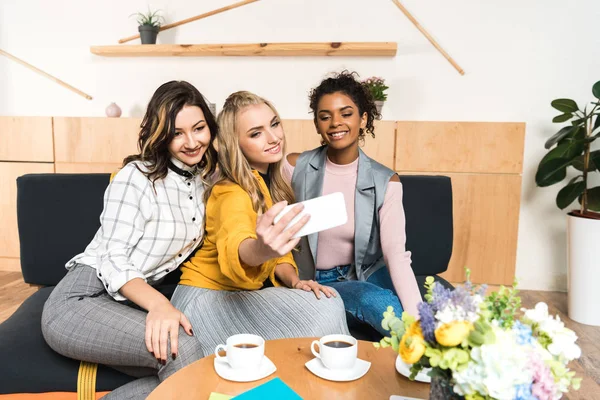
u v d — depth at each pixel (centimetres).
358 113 149
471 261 273
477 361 58
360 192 153
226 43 307
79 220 169
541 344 65
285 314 121
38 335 128
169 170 137
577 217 238
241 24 305
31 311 143
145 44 300
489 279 274
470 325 60
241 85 310
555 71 287
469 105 296
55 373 117
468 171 269
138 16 313
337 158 157
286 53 298
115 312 115
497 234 271
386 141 272
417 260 187
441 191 190
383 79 281
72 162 293
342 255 158
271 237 90
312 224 90
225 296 128
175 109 128
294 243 91
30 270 167
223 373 86
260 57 306
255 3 302
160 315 108
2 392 116
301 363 93
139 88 318
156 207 131
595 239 232
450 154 269
